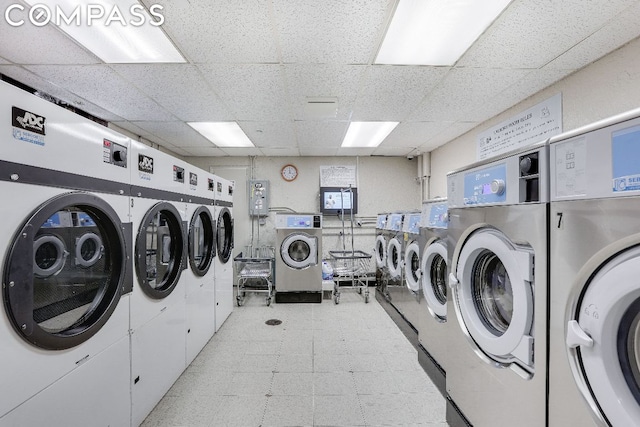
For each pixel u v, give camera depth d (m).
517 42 1.93
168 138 4.25
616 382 0.78
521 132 2.96
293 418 1.85
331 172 5.45
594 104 2.19
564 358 0.91
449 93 2.74
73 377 1.23
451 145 4.42
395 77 2.43
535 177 1.04
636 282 0.70
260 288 5.01
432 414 1.88
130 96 2.79
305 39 1.90
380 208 5.54
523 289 1.08
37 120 1.08
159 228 2.13
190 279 2.51
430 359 2.30
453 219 1.65
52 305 1.26
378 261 4.39
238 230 5.43
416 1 1.57
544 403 0.99
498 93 2.74
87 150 1.33
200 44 1.95
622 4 1.56
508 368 1.18
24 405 1.02
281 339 3.05
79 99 2.86
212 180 3.12
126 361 1.60
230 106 3.04
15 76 2.39
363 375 2.36
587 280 0.86
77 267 1.39
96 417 1.36
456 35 1.86
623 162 0.73
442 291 2.35
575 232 0.87
